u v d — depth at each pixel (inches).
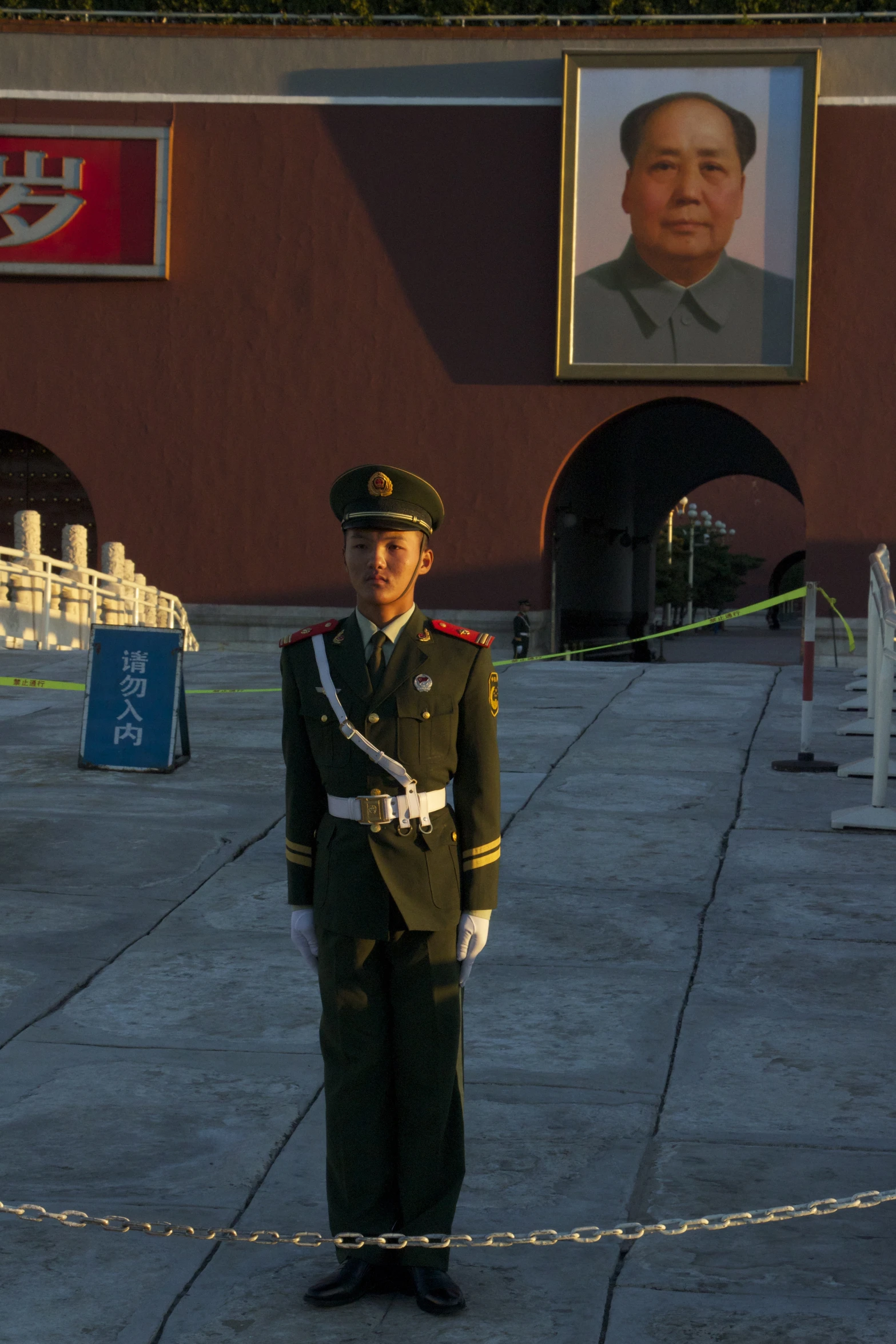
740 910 302.8
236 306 1127.0
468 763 157.3
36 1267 160.6
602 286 1074.7
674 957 272.2
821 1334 146.6
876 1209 173.8
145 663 442.6
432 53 1098.7
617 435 1510.8
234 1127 195.2
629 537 1628.9
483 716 157.0
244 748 479.8
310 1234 152.3
